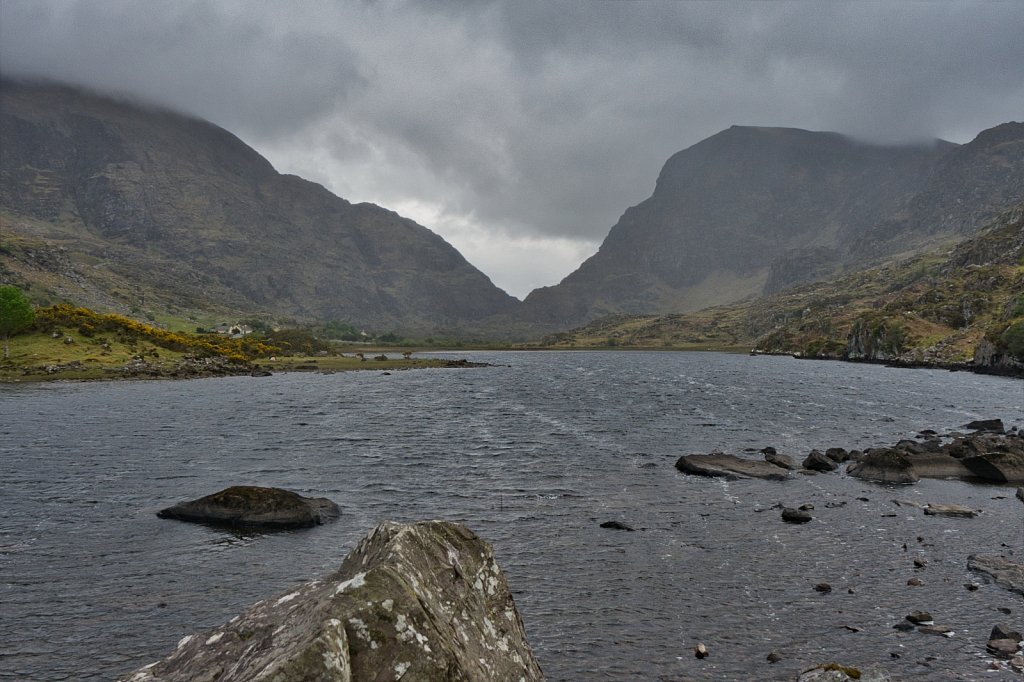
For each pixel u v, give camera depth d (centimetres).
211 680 727
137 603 2080
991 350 14950
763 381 12538
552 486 3703
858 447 5072
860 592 2162
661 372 16088
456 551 966
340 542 2708
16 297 12044
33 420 6438
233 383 11712
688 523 2964
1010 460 3909
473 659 782
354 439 5403
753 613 2005
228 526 2912
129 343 14450
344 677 631
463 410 7612
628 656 1745
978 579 2270
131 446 5016
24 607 2041
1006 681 1592
